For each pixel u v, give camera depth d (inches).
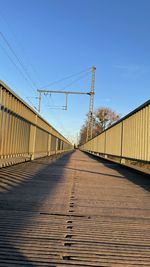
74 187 248.1
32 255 100.0
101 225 138.8
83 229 131.6
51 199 193.0
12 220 140.3
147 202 194.1
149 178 313.4
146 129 337.4
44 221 141.3
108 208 173.8
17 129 414.9
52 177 309.0
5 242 110.8
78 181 287.7
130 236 124.4
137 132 386.6
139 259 100.7
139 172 364.2
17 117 408.5
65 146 1905.8
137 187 259.6
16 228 128.3
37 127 625.0
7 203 175.6
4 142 344.8
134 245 114.0
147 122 333.4
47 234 122.3
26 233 122.3
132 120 423.5
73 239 118.1
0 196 195.9
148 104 330.0
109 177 335.3
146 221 148.1
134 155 401.1
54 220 143.9
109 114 3142.2
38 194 207.9
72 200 193.0
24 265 91.8
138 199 203.6
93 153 1148.5
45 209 164.9
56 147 1179.3
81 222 142.6
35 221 140.4
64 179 297.0
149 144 322.3
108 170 428.8
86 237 121.2
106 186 261.6
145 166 402.0
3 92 324.5
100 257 101.5
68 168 432.8
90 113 2219.5
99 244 113.8
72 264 94.8
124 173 385.4
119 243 115.7
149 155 320.8
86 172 383.2
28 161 522.6
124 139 484.1
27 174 323.3
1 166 349.1
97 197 207.3
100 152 873.5
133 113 415.2
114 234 126.3
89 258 100.3
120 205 183.0
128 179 319.0
